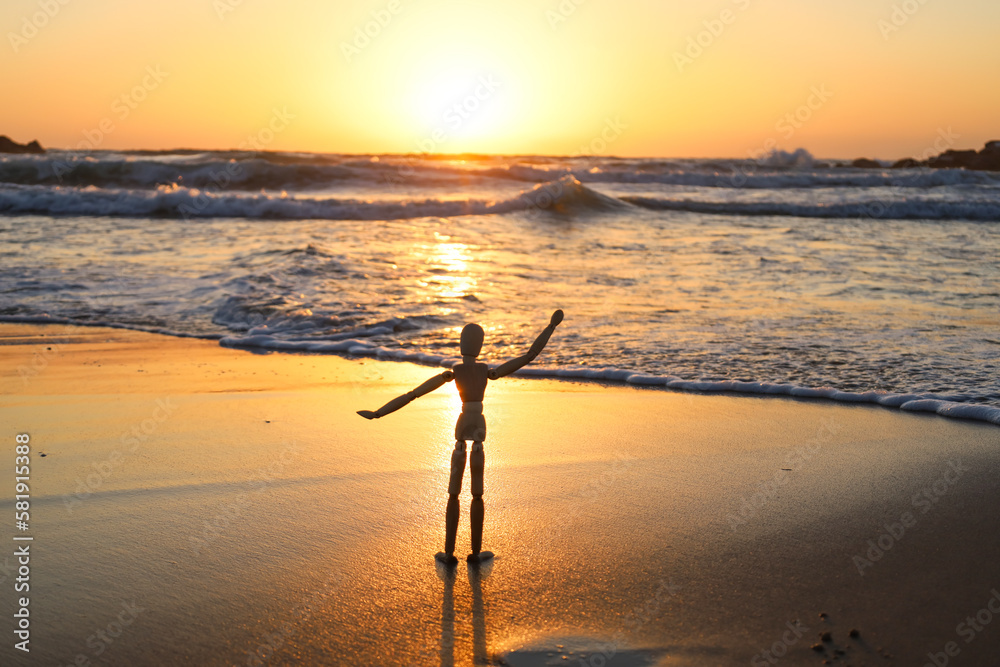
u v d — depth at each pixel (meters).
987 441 6.30
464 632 3.41
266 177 37.78
